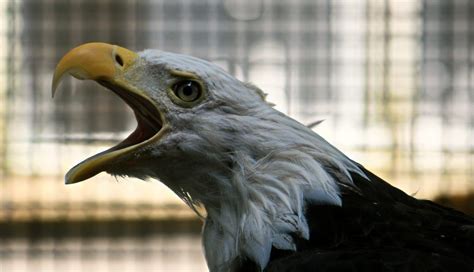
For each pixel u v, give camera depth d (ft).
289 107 48.42
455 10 48.11
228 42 49.57
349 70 48.26
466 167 45.32
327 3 48.67
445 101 47.93
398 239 19.20
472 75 48.03
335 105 48.11
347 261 18.38
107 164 20.56
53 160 47.42
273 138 20.18
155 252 45.06
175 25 49.67
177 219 44.80
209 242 20.92
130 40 49.49
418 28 48.03
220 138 20.20
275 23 49.16
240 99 20.35
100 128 48.44
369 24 48.16
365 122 47.78
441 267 17.99
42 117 48.49
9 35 49.03
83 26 49.42
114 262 45.16
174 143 20.34
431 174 44.65
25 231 45.09
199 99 20.31
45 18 49.39
